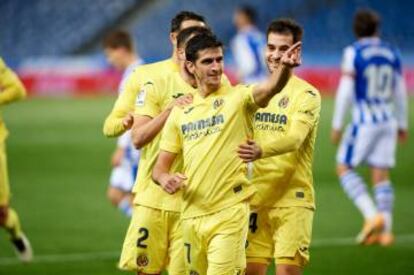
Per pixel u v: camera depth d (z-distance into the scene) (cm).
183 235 1633
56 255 2595
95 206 3419
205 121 1588
